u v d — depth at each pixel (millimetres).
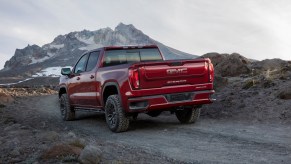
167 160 5512
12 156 5594
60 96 12195
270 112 9484
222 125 8844
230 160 5391
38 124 10492
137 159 5512
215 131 8016
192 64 8422
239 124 8859
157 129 8711
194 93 8438
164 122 9883
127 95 7938
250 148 6137
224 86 13781
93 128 9453
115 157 5590
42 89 32594
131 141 7348
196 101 8477
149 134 8070
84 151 5070
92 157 5016
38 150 5875
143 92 7926
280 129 7875
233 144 6531
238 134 7508
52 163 5023
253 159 5387
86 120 11266
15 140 6719
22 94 27328
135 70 7855
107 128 9328
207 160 5449
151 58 10070
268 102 10234
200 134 7734
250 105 10414
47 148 5793
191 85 8414
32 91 30750
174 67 8188
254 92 11430
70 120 11477
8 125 9836
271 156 5516
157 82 8039
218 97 12312
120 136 8031
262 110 9766
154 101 8008
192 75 8406
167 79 8141
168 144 6832
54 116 12805
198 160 5465
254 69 17344
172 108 8523
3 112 13938
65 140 6766
